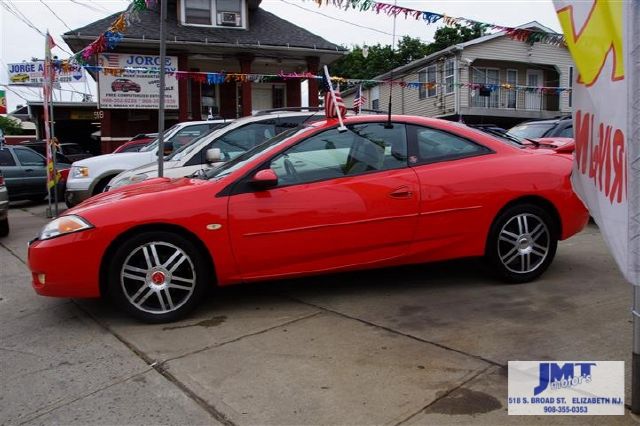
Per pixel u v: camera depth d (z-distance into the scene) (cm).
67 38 1769
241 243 412
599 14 232
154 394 304
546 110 2686
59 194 1281
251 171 421
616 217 237
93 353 361
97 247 393
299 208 419
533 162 477
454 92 2505
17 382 323
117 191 472
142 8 742
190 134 900
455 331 375
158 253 405
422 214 443
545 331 368
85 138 2789
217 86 2134
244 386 309
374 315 414
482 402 283
